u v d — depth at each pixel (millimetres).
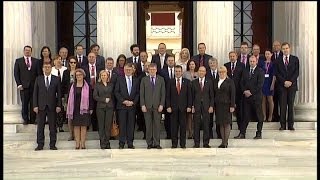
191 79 14125
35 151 13336
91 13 19688
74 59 14180
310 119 15562
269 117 15227
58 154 13297
